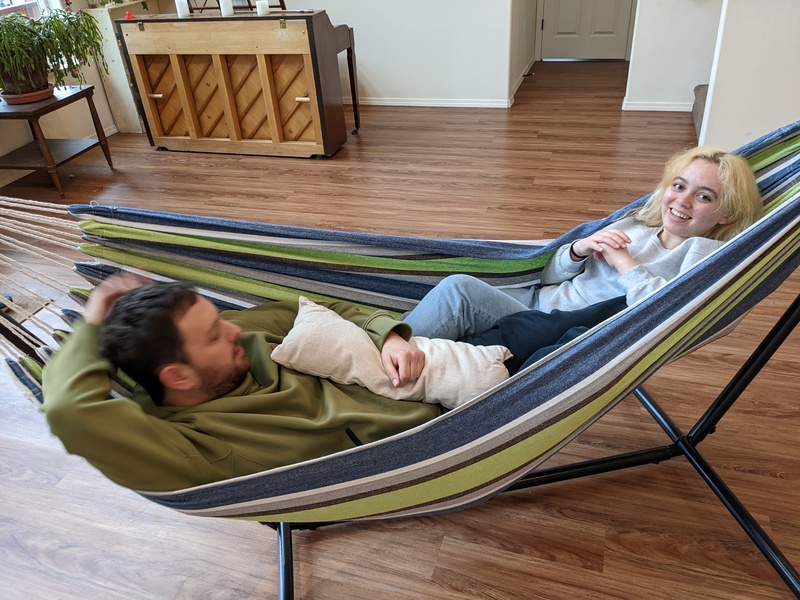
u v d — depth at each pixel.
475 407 1.01
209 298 1.46
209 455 1.02
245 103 3.86
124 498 1.56
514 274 1.63
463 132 4.11
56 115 3.98
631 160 3.46
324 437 1.12
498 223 2.82
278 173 3.61
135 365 0.96
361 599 1.29
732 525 1.40
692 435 1.49
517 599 1.27
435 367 1.19
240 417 1.05
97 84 4.34
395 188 3.28
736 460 1.55
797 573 1.24
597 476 1.54
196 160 3.91
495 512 1.46
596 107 4.46
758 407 1.71
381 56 4.71
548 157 3.58
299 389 1.13
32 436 1.76
